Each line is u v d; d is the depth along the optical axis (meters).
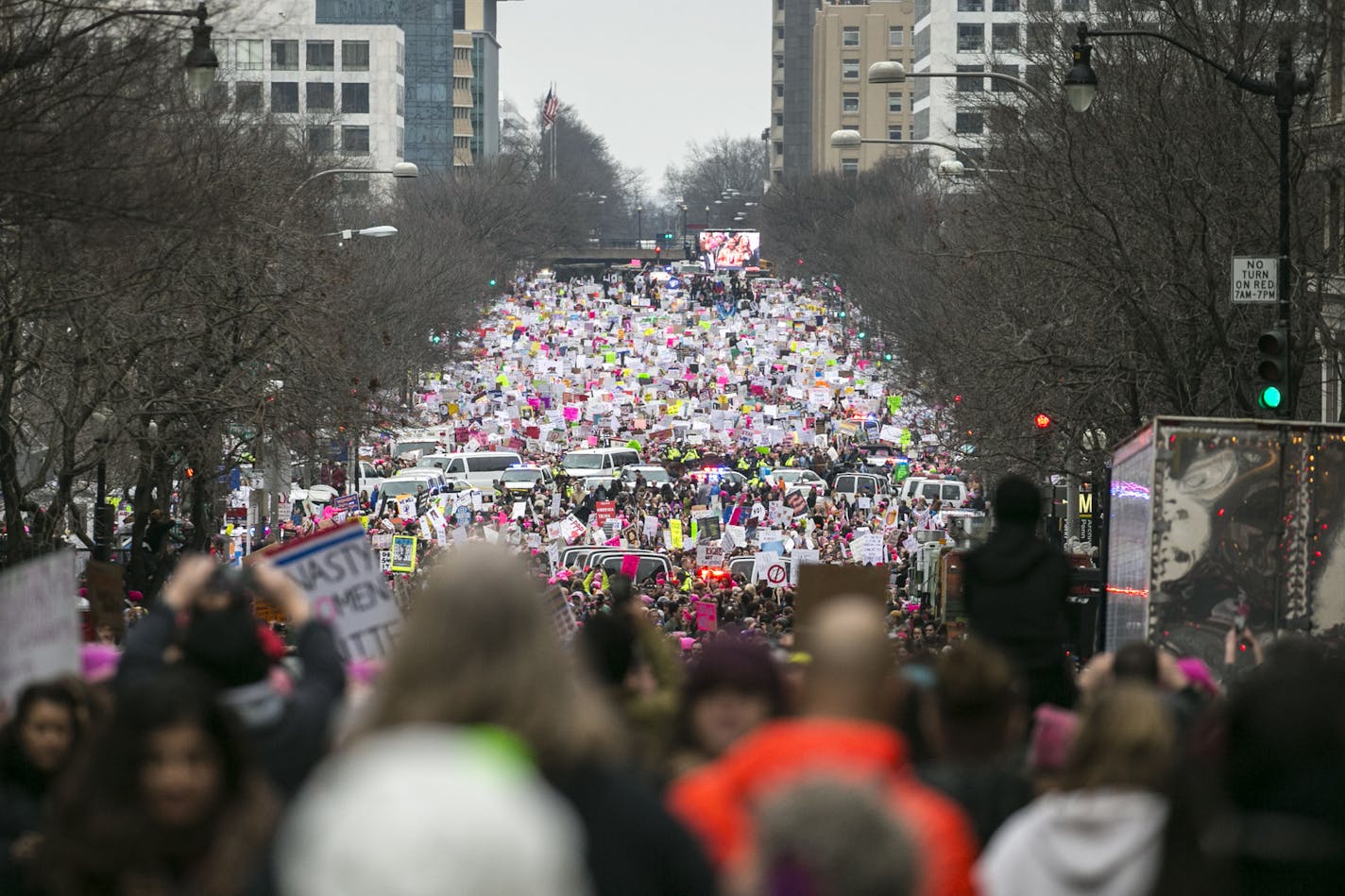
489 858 12.70
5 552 111.31
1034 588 38.19
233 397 106.75
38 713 25.19
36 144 63.75
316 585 31.14
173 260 97.56
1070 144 95.81
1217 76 98.12
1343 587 50.56
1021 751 33.84
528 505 178.00
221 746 20.59
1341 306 109.81
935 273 152.50
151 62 72.94
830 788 15.26
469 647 15.34
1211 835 19.83
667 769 23.77
